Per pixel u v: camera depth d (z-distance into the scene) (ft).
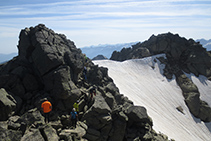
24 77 60.85
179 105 154.71
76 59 74.95
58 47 74.33
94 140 54.39
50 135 43.47
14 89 57.52
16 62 67.51
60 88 58.70
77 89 63.87
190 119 144.77
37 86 63.52
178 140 99.60
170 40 222.28
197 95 163.84
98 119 59.16
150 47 232.53
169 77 188.75
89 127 57.41
